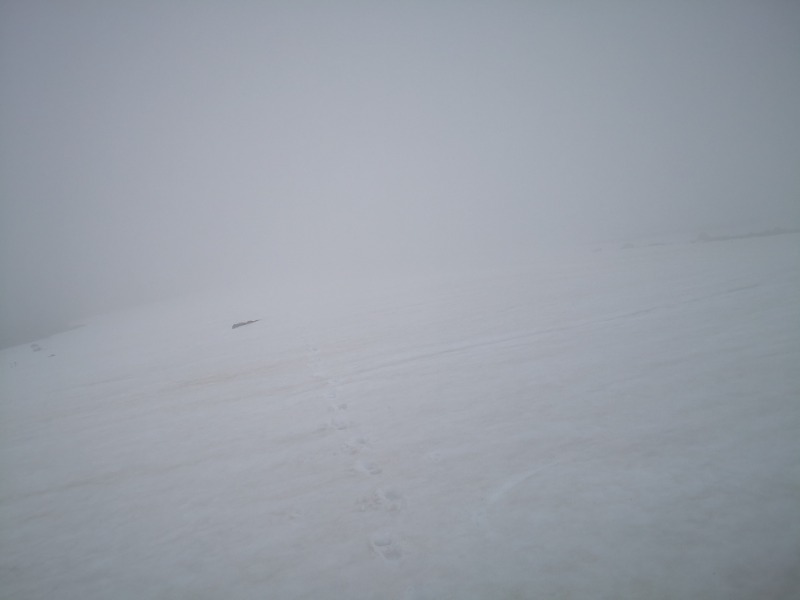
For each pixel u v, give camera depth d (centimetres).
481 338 981
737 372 593
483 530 333
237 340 1524
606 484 374
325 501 409
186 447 612
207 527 397
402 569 303
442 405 617
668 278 1437
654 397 548
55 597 332
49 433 799
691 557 280
